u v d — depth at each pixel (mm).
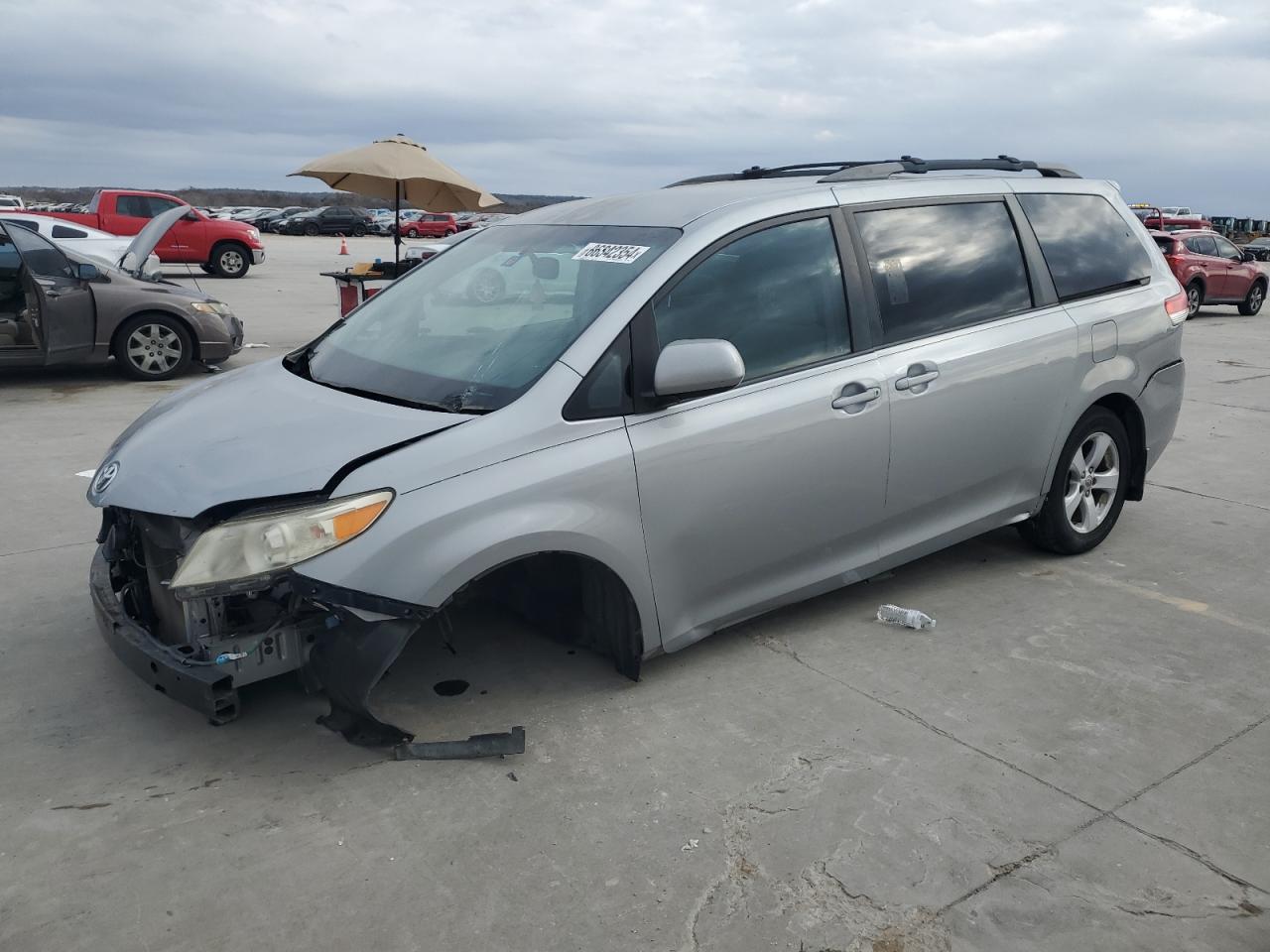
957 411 4105
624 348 3322
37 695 3492
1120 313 4770
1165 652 3967
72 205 47000
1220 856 2732
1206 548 5176
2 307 9086
